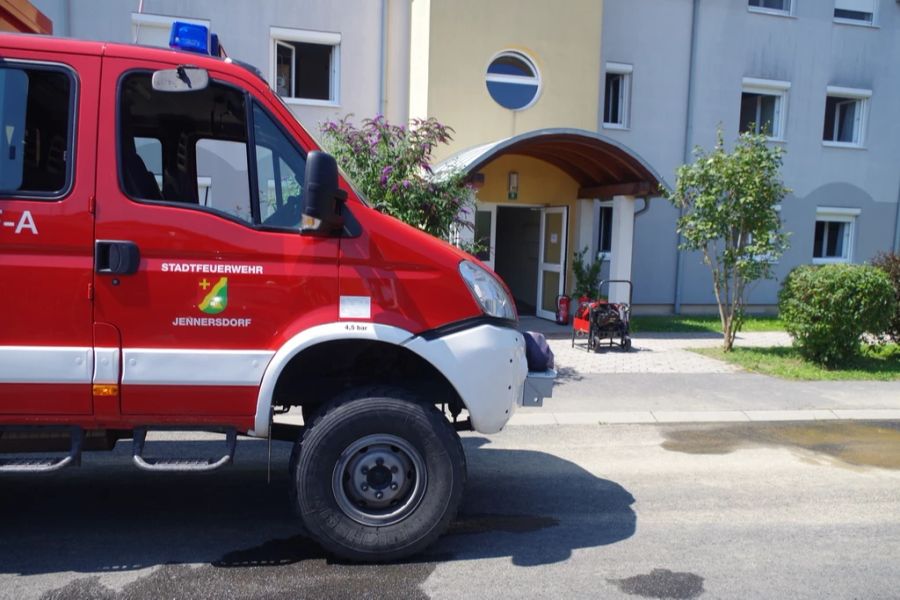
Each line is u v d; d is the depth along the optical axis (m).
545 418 7.48
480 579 3.90
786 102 16.98
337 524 3.96
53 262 3.73
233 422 3.98
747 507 5.10
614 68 15.62
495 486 5.49
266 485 5.42
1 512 4.77
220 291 3.87
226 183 4.29
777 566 4.12
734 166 10.55
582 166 13.66
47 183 3.76
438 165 11.96
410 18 13.74
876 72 17.53
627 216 13.25
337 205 3.91
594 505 5.11
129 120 3.93
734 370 9.95
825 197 17.52
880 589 3.85
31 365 3.74
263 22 13.01
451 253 4.16
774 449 6.61
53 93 3.78
